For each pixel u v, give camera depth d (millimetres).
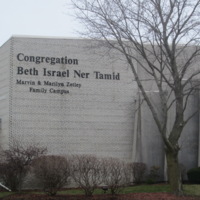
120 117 22531
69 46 22172
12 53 21516
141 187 18469
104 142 22188
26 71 21594
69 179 18516
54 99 21797
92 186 16859
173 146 16297
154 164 21672
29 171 18922
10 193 18219
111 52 22188
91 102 22234
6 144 21344
